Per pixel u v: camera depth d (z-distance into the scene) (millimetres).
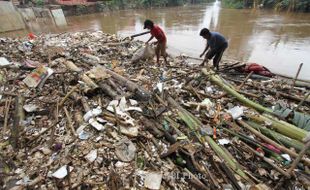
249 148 3742
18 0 24797
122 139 3576
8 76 5367
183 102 5078
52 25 20422
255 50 10836
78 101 4504
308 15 23375
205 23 20031
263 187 3023
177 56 9797
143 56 7680
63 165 3115
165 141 3809
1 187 2799
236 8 36750
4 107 4281
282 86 6309
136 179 3023
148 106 4707
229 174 3207
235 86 6117
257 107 4902
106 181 2953
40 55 6977
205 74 6352
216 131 4137
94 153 3318
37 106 4355
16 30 16578
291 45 11609
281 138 3965
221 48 6770
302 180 3184
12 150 3357
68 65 6188
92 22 23000
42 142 3537
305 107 5160
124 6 39281
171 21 22203
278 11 28375
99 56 8039
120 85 5473
